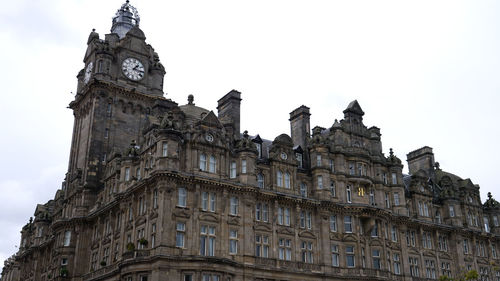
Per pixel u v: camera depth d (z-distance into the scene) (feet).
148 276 178.40
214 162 203.21
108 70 267.80
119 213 218.59
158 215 185.26
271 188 215.72
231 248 195.62
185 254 183.42
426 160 297.12
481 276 273.54
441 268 260.01
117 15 322.14
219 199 198.49
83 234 241.96
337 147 238.68
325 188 226.38
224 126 218.59
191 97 229.25
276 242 208.33
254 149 212.02
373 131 258.78
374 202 241.55
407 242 251.19
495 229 294.25
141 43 286.05
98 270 217.77
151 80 284.00
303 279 207.41
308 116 251.19
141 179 203.21
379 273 223.92
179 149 196.54
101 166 253.85
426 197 269.64
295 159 227.81
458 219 274.57
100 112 260.21
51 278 243.40
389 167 255.70
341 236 225.35
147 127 213.25
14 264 345.92
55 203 316.40
